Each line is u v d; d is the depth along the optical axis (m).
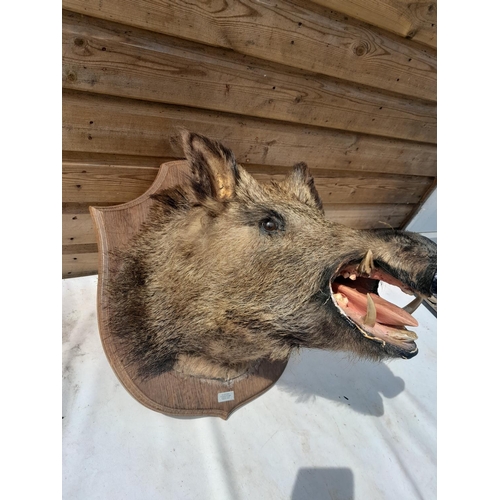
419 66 0.75
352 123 0.79
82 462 0.53
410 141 0.92
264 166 0.77
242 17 0.56
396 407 0.73
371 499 0.60
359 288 0.56
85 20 0.49
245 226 0.53
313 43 0.62
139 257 0.57
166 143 0.64
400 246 0.50
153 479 0.54
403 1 0.63
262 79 0.64
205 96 0.62
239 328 0.54
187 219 0.56
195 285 0.55
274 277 0.52
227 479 0.56
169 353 0.58
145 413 0.60
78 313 0.71
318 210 0.59
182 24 0.53
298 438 0.64
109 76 0.54
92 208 0.56
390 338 0.50
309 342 0.53
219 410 0.62
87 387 0.61
